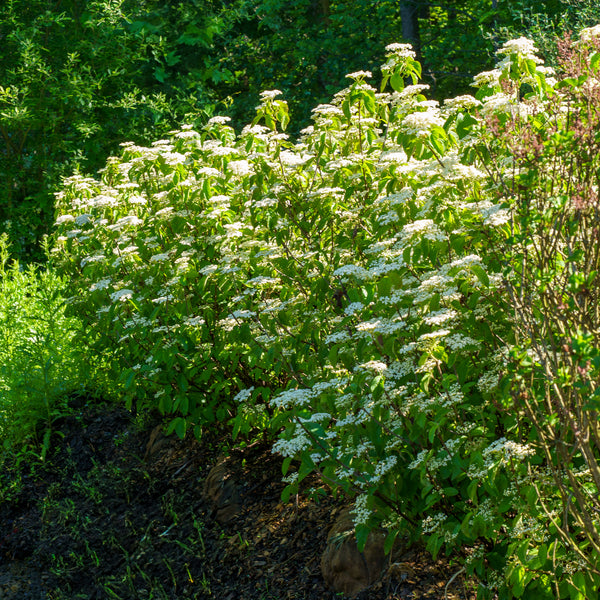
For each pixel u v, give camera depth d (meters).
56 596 4.44
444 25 15.29
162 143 4.95
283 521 4.18
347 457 3.09
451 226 3.13
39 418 5.96
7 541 4.98
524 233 2.48
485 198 3.24
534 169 2.57
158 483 5.09
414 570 3.38
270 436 4.74
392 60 3.89
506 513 3.04
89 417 6.04
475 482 2.65
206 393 4.73
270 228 4.03
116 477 5.32
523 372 2.46
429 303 2.98
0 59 10.89
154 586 4.23
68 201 5.94
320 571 3.72
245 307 4.19
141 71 12.11
